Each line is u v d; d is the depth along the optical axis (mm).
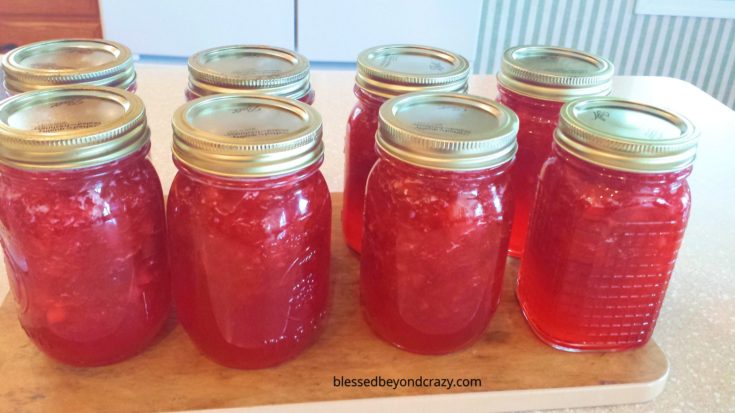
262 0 1648
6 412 484
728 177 931
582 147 491
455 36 1752
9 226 471
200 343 530
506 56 659
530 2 2154
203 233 479
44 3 1650
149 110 1005
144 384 515
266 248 479
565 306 552
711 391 552
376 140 519
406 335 553
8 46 1684
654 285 542
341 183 857
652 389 540
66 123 470
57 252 470
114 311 503
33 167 432
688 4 2182
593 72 623
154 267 526
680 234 520
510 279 672
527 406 534
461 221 498
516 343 583
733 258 742
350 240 705
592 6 2172
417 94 542
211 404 500
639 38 2252
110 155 451
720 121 1088
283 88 576
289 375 533
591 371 550
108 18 1658
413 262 519
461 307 535
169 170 848
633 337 569
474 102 540
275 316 508
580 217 515
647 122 525
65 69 574
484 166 471
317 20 1686
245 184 451
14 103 486
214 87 569
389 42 1735
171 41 1695
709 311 648
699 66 2328
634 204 497
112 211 476
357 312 612
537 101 617
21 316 513
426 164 467
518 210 677
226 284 491
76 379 516
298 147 454
